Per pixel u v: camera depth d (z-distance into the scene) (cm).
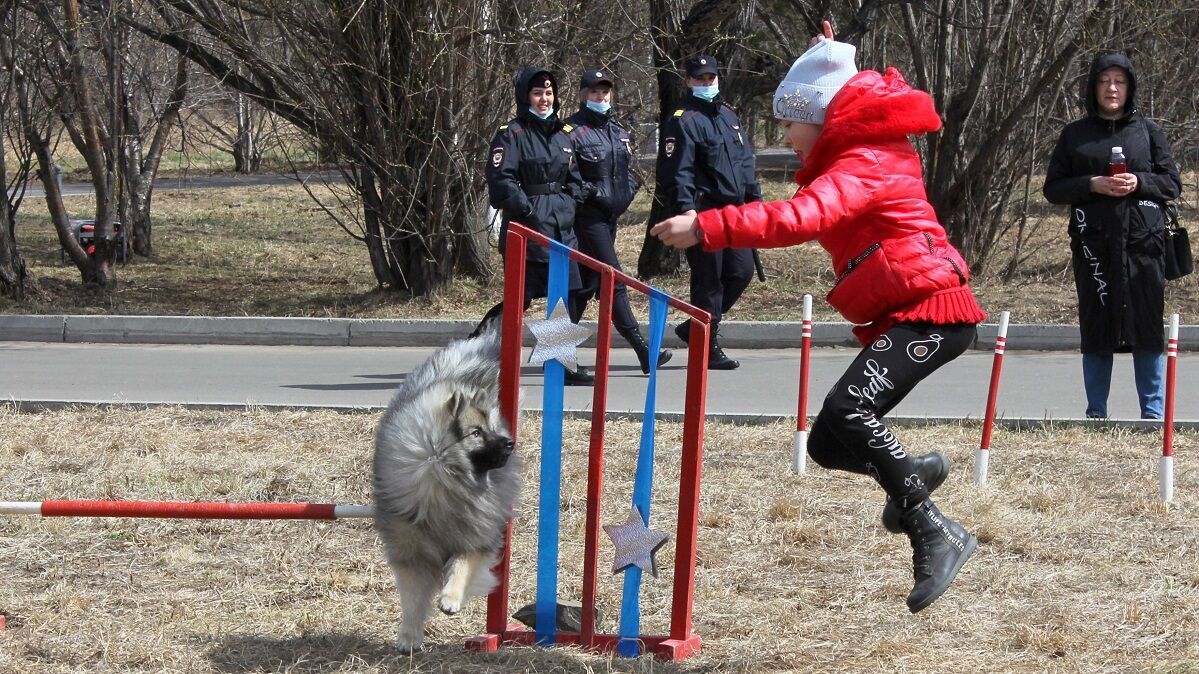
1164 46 1523
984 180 1499
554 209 991
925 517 422
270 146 1570
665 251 1581
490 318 493
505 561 469
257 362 1173
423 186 1403
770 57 1661
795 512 643
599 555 596
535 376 1056
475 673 443
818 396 976
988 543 602
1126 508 654
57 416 873
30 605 514
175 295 1538
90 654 463
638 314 1341
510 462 450
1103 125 816
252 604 521
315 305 1441
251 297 1517
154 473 715
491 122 1392
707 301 1067
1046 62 1452
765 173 3297
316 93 1373
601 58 1395
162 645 470
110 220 1576
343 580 546
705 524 636
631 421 858
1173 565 566
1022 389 1005
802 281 1502
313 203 2814
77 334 1305
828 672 448
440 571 449
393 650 465
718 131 1033
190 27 1443
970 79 1480
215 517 466
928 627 494
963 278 418
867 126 408
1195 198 2020
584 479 710
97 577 554
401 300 1442
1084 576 554
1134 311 817
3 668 446
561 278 462
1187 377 1051
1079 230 820
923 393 988
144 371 1113
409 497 424
